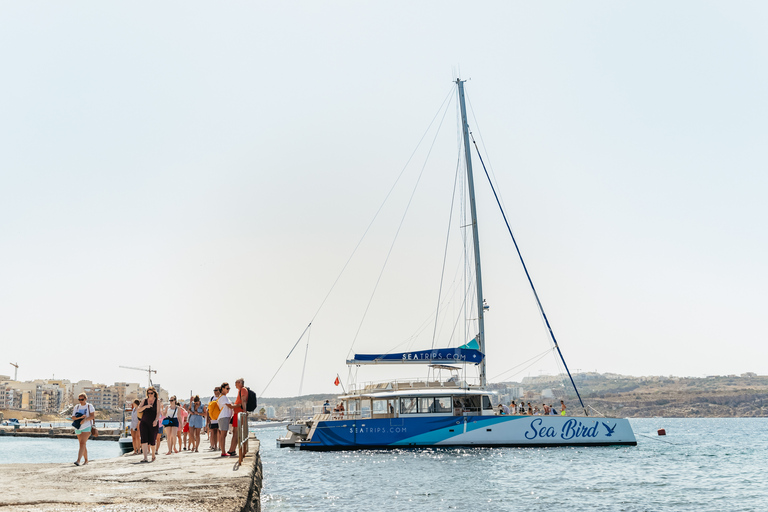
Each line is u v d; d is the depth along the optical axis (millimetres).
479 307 38094
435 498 20281
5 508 8664
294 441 41844
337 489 22344
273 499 20266
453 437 34188
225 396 18578
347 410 37625
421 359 36156
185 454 19500
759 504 19906
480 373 37688
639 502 19922
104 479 12414
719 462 33938
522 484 23344
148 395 17172
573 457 31844
